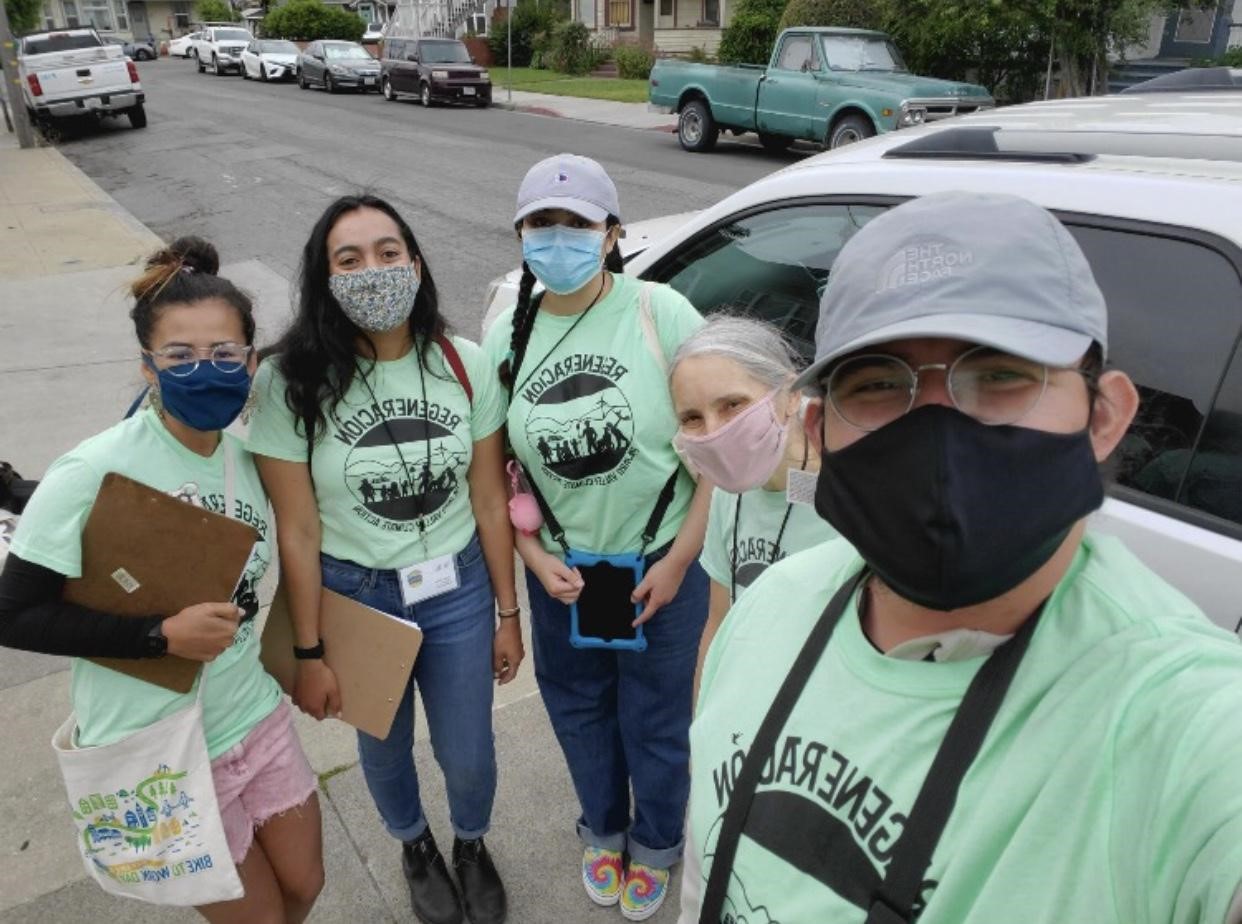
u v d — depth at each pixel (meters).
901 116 11.23
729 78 13.62
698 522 2.06
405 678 2.00
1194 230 1.67
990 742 0.79
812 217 2.46
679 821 2.29
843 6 15.58
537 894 2.38
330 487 1.92
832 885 0.86
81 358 6.41
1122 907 0.71
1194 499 1.65
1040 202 1.89
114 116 19.53
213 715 1.71
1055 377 0.80
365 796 2.67
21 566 1.54
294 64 28.88
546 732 2.93
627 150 14.76
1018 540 0.78
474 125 18.25
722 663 1.12
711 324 1.68
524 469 2.12
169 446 1.67
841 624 0.97
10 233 9.98
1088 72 13.98
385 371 1.92
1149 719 0.73
